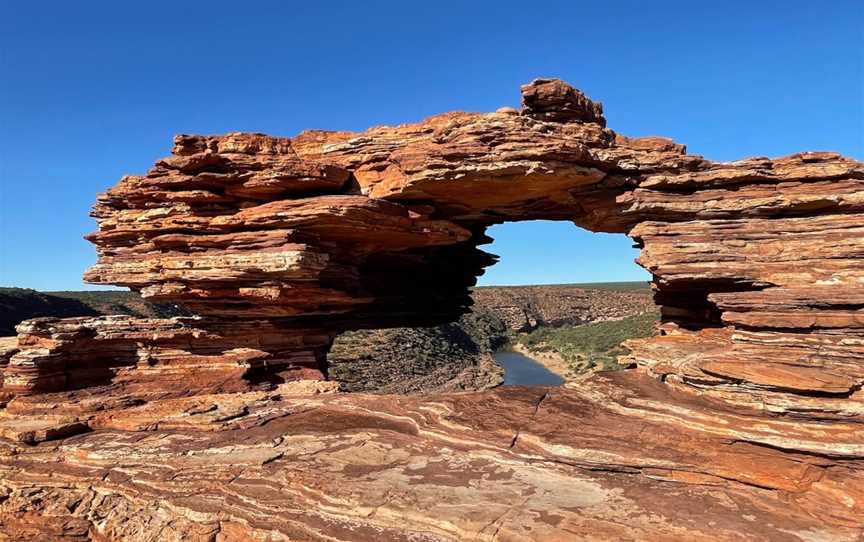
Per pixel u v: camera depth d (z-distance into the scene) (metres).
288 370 22.58
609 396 16.14
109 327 21.03
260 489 13.41
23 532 13.70
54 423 17.31
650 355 18.08
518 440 14.63
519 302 142.75
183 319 21.83
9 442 16.42
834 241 15.75
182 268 19.56
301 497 12.86
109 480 14.60
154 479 14.34
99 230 21.53
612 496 11.98
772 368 13.77
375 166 20.30
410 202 20.88
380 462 14.30
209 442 16.05
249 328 21.77
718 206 17.69
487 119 18.31
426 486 12.76
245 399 19.58
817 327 14.29
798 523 10.77
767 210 17.06
